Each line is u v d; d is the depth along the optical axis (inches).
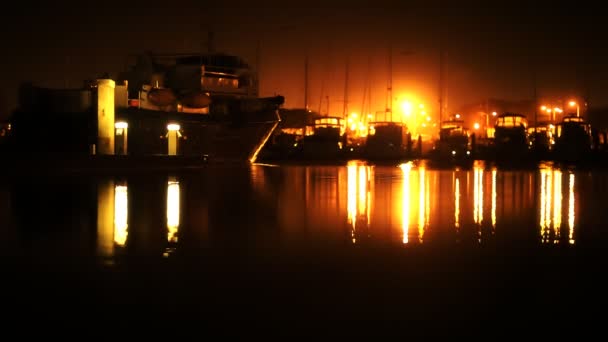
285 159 3206.2
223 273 398.3
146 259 444.8
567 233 591.2
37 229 585.3
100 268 412.5
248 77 2491.4
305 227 624.4
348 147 3639.3
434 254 476.1
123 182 1198.9
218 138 2206.0
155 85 2336.4
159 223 637.3
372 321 293.9
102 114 1755.7
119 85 2034.9
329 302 327.6
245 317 299.7
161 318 297.6
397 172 1831.9
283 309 313.9
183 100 2207.2
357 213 754.2
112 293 343.6
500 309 314.3
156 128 2039.9
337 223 657.6
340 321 294.0
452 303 326.6
